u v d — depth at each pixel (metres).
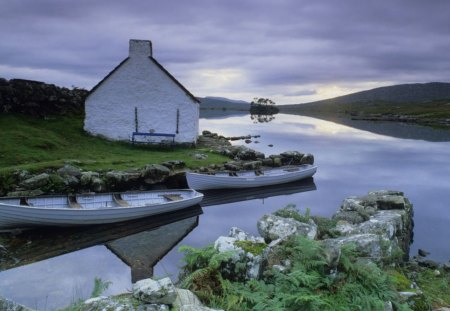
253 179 23.70
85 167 21.55
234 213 19.33
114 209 15.79
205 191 22.52
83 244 14.19
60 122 32.50
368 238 9.70
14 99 30.66
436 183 28.06
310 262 7.11
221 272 7.27
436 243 15.45
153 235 15.62
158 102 31.97
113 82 31.33
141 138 31.67
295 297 5.99
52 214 14.51
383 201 16.61
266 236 10.42
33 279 11.06
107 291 10.49
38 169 19.39
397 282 7.82
